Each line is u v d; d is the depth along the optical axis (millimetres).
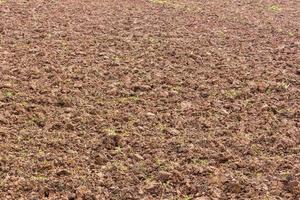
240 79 12047
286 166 9031
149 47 13492
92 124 9938
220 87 11625
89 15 15867
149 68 12312
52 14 15695
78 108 10453
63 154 9055
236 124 10234
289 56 13586
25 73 11672
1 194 8031
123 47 13398
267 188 8445
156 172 8711
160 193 8258
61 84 11305
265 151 9461
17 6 16297
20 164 8727
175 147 9391
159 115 10383
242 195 8289
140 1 18047
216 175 8688
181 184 8492
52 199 7969
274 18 17078
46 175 8516
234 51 13680
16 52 12711
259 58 13336
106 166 8789
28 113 10195
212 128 10039
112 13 16250
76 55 12742
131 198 8102
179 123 10141
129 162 8945
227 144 9586
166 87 11484
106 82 11508
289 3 19578
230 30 15367
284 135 9961
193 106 10797
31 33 13953
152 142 9500
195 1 18812
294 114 10734
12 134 9523
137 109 10547
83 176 8523
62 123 9922
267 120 10453
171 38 14273
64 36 13875
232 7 18281
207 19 16375
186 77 11984
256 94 11477
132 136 9648
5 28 14188
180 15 16625
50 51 12867
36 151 9094
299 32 15586
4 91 10883
